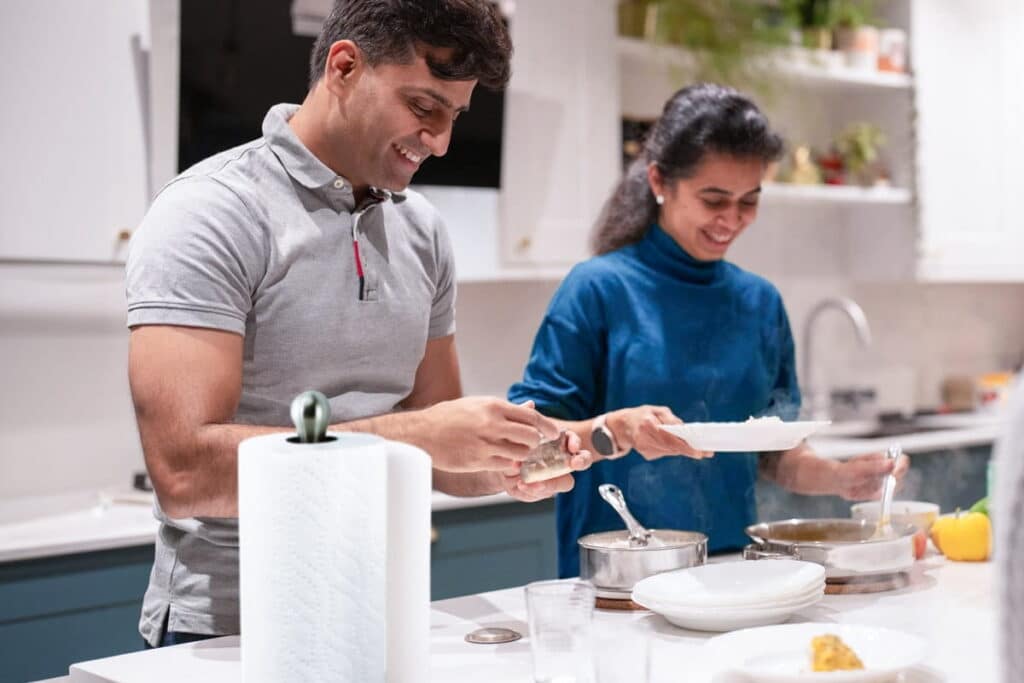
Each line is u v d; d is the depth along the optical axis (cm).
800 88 408
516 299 363
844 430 381
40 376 287
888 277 413
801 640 125
